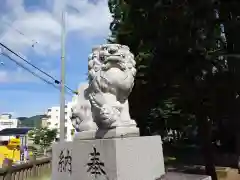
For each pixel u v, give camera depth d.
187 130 15.52
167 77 10.25
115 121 4.67
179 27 9.27
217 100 10.04
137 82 10.98
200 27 9.27
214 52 9.63
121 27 11.49
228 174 13.79
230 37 9.79
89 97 5.13
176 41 9.48
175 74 9.99
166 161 16.02
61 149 5.12
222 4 9.02
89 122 5.18
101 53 5.03
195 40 9.37
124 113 5.05
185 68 9.77
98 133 4.78
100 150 4.49
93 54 5.16
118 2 12.35
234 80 9.47
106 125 4.64
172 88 10.68
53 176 5.18
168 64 9.84
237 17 9.35
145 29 9.92
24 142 20.42
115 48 4.98
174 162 16.72
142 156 4.95
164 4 9.14
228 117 10.94
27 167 10.68
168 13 9.17
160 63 10.01
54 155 5.27
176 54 9.63
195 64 9.59
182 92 10.38
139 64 10.73
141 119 12.70
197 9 8.91
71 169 4.84
